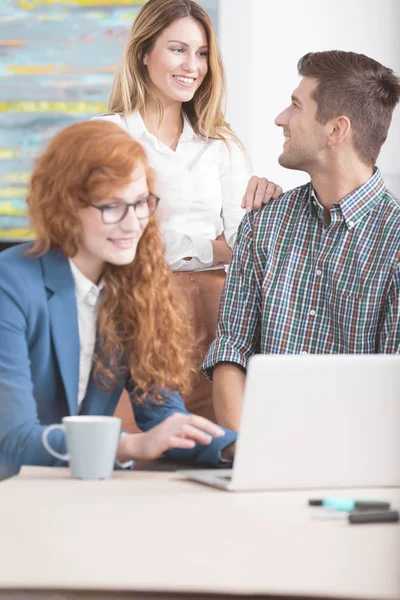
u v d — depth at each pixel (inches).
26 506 53.0
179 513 51.9
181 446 66.7
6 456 67.6
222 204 121.2
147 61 117.2
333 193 94.9
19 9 188.1
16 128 189.9
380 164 184.9
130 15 186.1
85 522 49.3
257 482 58.9
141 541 45.5
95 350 75.5
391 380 60.1
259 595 40.7
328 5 184.4
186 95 116.2
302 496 57.5
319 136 94.4
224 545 45.1
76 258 73.3
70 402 71.7
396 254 91.7
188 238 113.2
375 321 92.4
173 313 78.4
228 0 184.9
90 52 187.5
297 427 59.0
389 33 184.2
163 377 76.7
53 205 71.0
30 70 189.0
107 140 69.7
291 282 95.5
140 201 70.8
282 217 97.9
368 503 53.4
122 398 100.2
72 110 188.7
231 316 97.9
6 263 71.2
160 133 118.3
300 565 42.1
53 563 42.0
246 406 58.1
